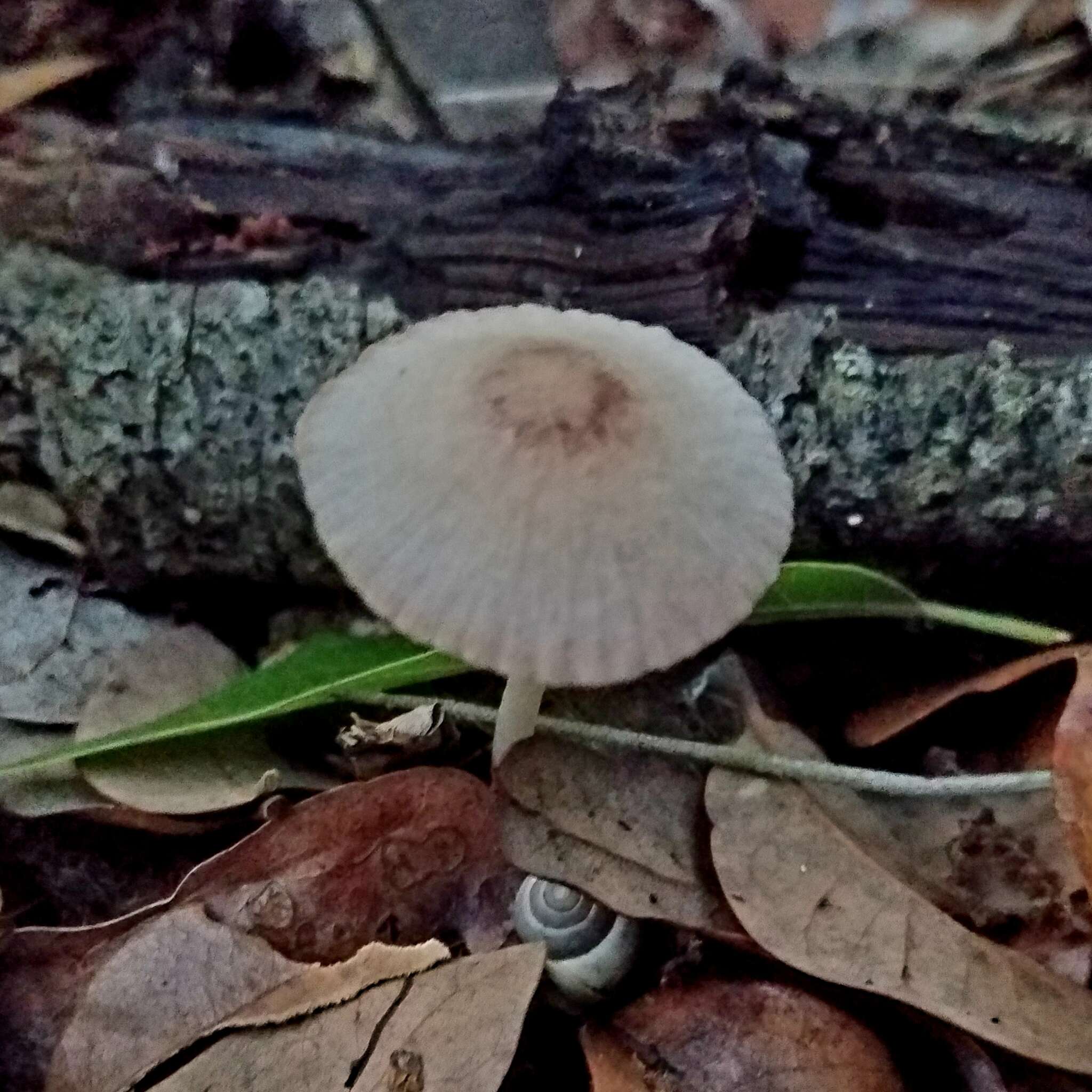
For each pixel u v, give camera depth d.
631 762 0.14
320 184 0.15
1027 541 0.15
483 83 0.20
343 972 0.12
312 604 0.16
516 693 0.13
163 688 0.15
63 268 0.15
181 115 0.15
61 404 0.15
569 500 0.11
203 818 0.14
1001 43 0.20
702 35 0.21
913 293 0.15
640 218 0.15
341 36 0.18
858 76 0.21
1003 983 0.12
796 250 0.15
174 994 0.12
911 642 0.15
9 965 0.13
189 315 0.15
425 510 0.11
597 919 0.13
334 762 0.15
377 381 0.12
